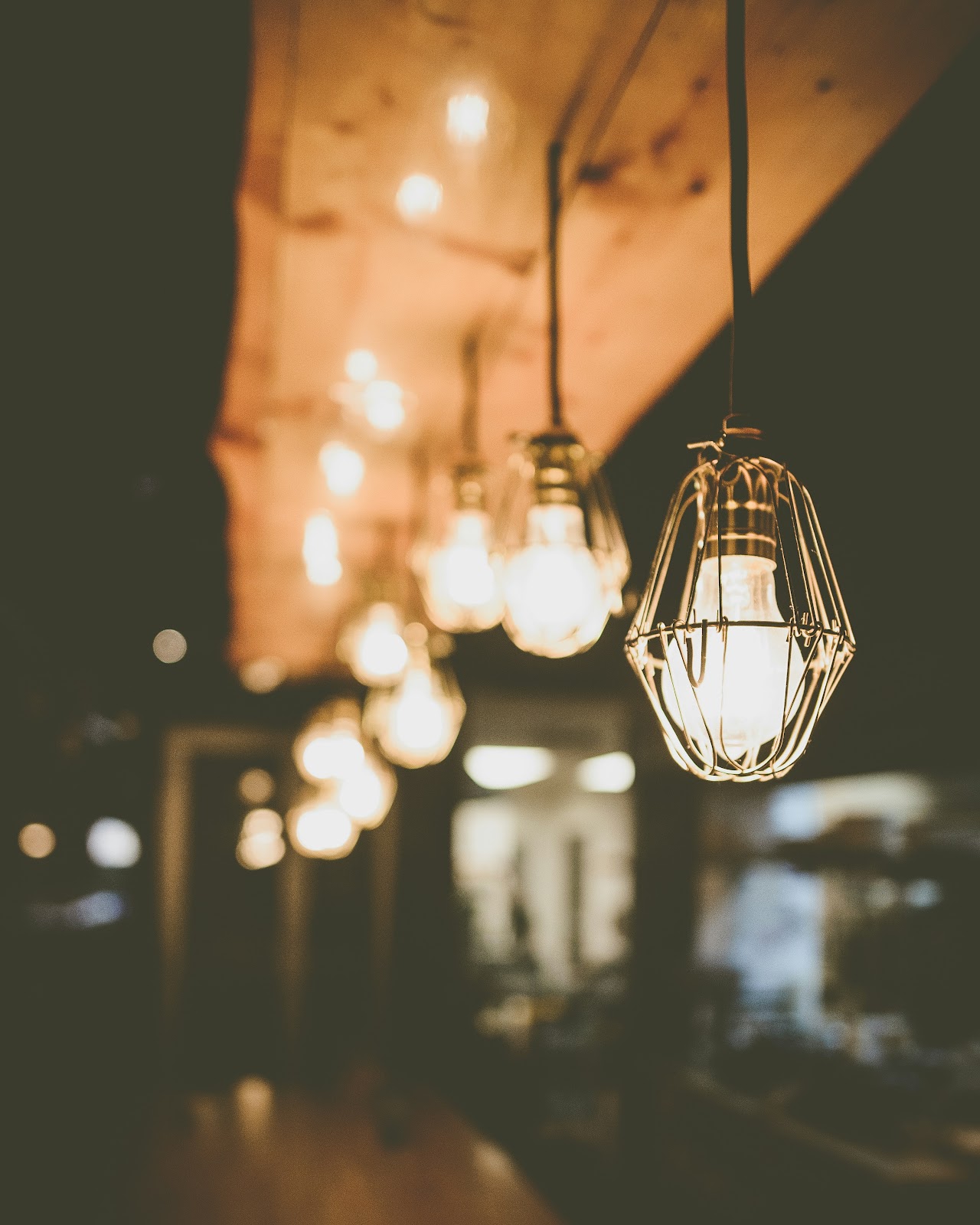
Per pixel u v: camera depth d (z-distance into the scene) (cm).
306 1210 327
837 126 142
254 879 779
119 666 670
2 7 127
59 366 239
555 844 675
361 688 685
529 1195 336
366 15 127
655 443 241
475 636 559
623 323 204
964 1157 219
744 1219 285
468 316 207
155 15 128
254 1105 514
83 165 162
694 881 344
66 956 621
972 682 197
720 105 140
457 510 201
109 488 331
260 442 277
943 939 231
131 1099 543
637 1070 364
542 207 167
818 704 83
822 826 278
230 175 164
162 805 770
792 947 289
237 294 202
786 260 175
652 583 89
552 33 128
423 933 643
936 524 182
